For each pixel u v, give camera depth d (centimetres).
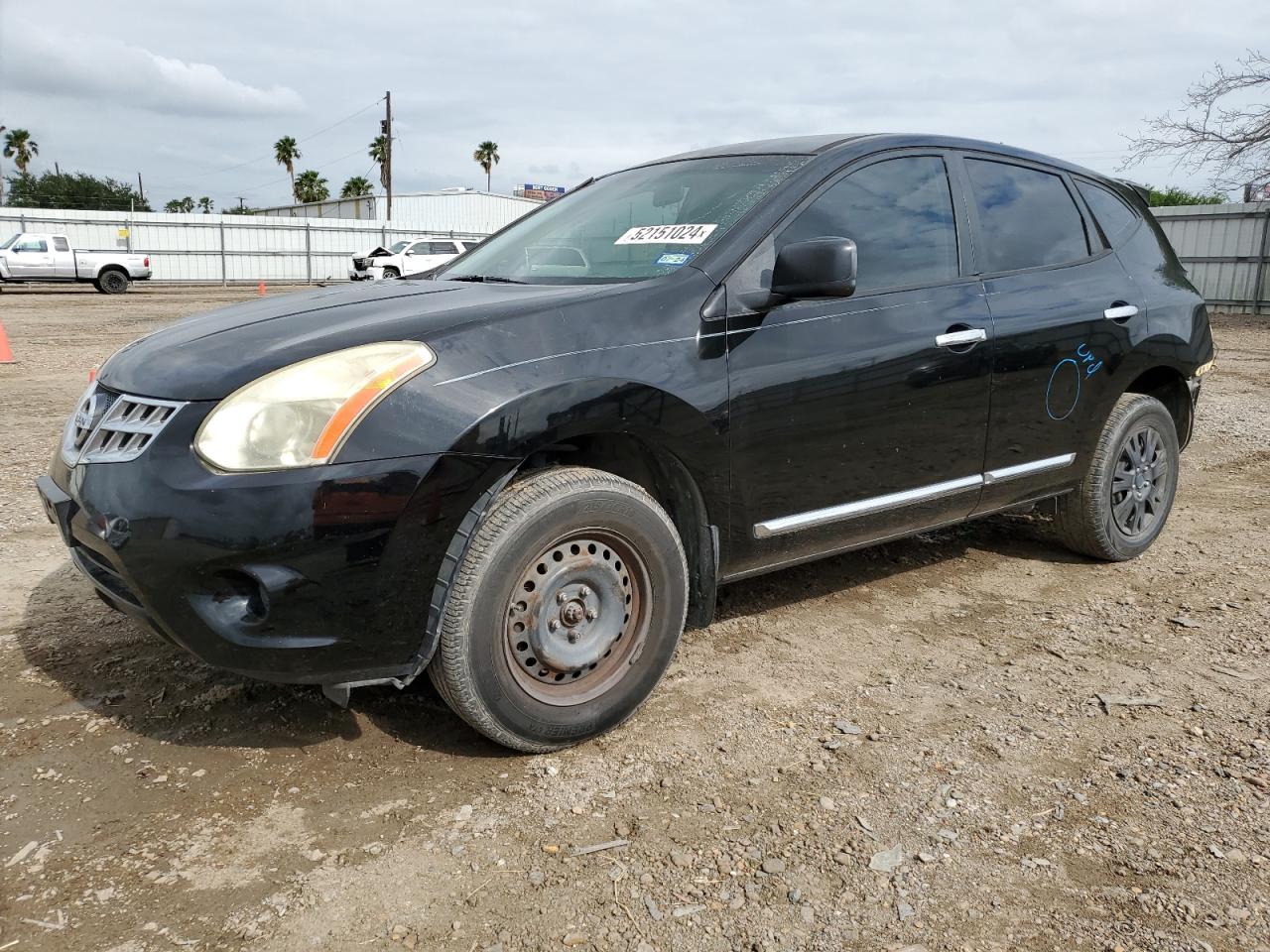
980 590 407
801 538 321
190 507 225
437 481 236
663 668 287
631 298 279
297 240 3734
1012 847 230
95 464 244
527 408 246
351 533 230
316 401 232
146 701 295
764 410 296
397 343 246
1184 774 262
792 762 268
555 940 198
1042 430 384
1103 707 302
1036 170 409
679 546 283
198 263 3538
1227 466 650
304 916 204
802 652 342
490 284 319
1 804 241
